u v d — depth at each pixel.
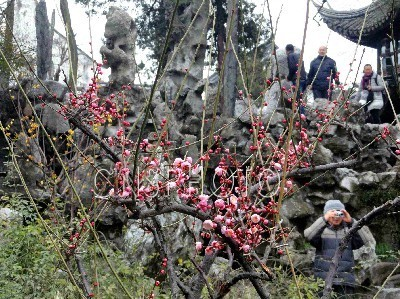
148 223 2.94
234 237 2.18
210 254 2.42
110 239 7.36
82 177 5.86
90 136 2.66
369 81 12.02
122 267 5.46
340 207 5.44
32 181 7.75
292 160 2.79
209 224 2.17
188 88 11.16
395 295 6.76
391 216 9.04
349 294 5.57
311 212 8.92
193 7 12.16
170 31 1.86
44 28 13.26
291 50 10.53
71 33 2.75
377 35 14.63
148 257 6.71
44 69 13.26
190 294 2.53
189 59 11.72
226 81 12.36
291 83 10.42
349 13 15.26
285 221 8.54
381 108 12.34
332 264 2.42
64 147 8.08
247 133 9.55
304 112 9.86
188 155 9.15
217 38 16.20
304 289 5.79
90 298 2.70
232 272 5.14
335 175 9.26
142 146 2.66
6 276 5.34
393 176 9.39
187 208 2.23
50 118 8.27
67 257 3.00
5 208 7.07
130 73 9.58
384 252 8.59
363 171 10.06
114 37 9.84
